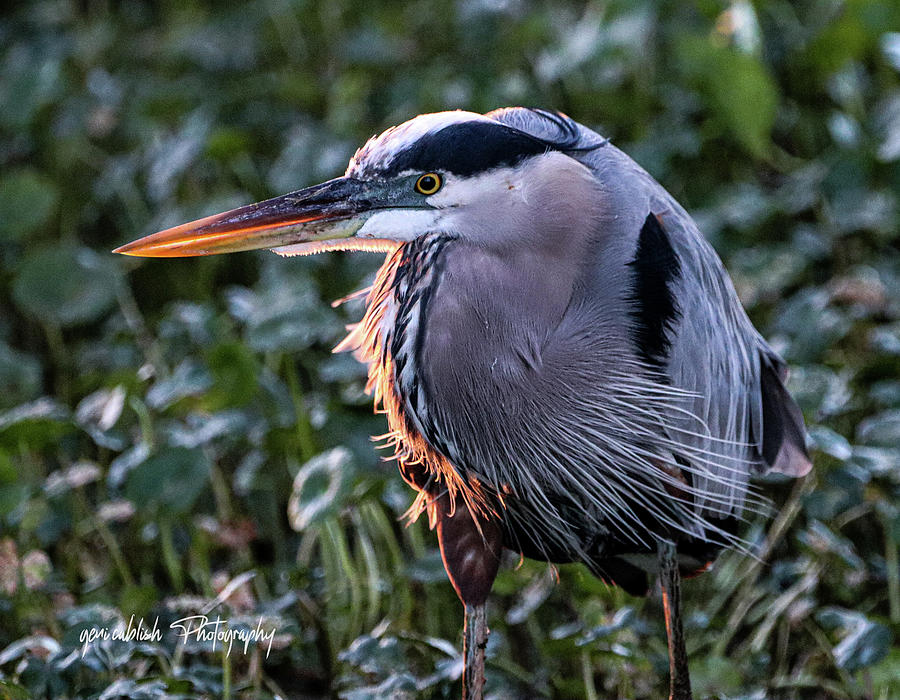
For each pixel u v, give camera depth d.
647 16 11.01
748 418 6.85
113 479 7.69
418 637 6.59
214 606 6.52
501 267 5.71
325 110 12.46
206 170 12.02
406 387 5.89
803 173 10.59
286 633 6.39
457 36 12.94
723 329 6.46
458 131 5.64
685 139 10.72
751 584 7.57
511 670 6.98
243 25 13.84
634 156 10.57
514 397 5.82
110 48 14.12
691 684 6.70
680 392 6.01
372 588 7.23
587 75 11.25
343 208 5.75
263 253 10.71
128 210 11.76
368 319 6.21
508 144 5.64
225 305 10.48
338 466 6.86
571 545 6.43
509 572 7.11
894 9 10.63
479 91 11.37
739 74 10.30
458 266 5.71
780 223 10.38
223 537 7.68
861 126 11.03
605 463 6.03
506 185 5.64
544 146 5.73
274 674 7.20
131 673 6.68
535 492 6.14
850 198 9.88
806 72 11.69
